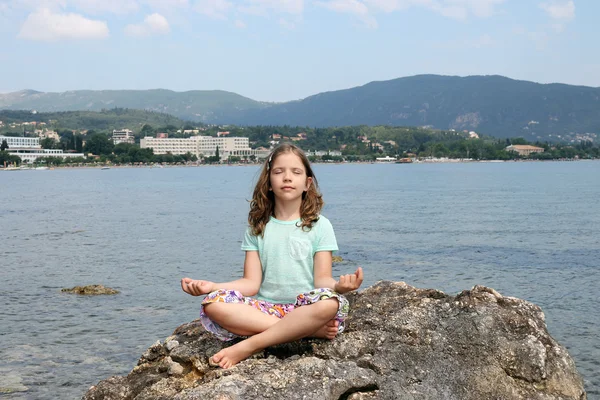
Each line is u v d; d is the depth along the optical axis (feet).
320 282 21.25
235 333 20.85
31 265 105.40
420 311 22.11
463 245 127.95
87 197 314.76
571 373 20.77
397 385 19.12
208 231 157.79
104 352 55.67
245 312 20.44
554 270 98.48
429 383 19.60
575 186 382.22
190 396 17.20
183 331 23.49
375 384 18.85
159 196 320.09
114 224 178.19
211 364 19.77
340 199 276.00
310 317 19.58
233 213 214.48
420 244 129.80
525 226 162.91
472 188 365.81
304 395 17.67
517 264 104.42
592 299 76.89
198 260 110.52
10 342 58.59
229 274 97.40
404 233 149.18
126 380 21.58
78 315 68.85
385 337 20.77
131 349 56.54
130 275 95.25
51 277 93.66
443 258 111.14
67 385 48.06
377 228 160.25
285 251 21.71
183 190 378.53
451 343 20.92
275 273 21.75
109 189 394.93
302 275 21.65
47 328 63.41
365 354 20.18
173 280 90.63
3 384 48.14
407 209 220.23
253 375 18.38
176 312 70.08
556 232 149.28
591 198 272.92
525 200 262.47
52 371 50.93
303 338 21.01
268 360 19.69
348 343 20.44
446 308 22.18
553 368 20.59
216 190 377.30
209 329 21.12
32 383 48.42
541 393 20.10
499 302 22.21
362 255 115.24
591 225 164.25
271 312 21.34
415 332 21.01
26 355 54.80
